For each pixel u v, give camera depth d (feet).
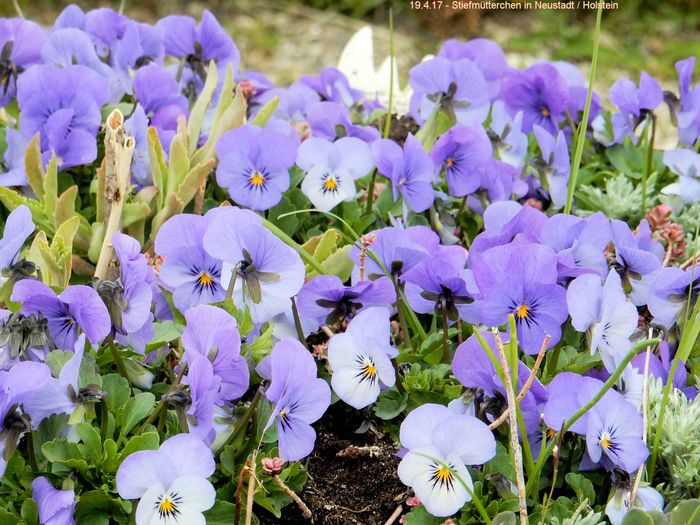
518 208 2.43
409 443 2.09
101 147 2.80
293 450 2.14
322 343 2.51
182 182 2.56
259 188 2.56
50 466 2.13
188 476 2.01
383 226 2.66
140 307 2.13
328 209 2.52
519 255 2.19
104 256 2.38
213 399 2.06
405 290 2.36
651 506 2.14
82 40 2.83
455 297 2.30
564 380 2.13
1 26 2.80
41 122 2.67
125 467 1.99
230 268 2.19
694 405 2.23
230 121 2.69
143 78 2.80
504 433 2.19
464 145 2.64
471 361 2.17
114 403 2.18
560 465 2.24
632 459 2.11
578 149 2.49
